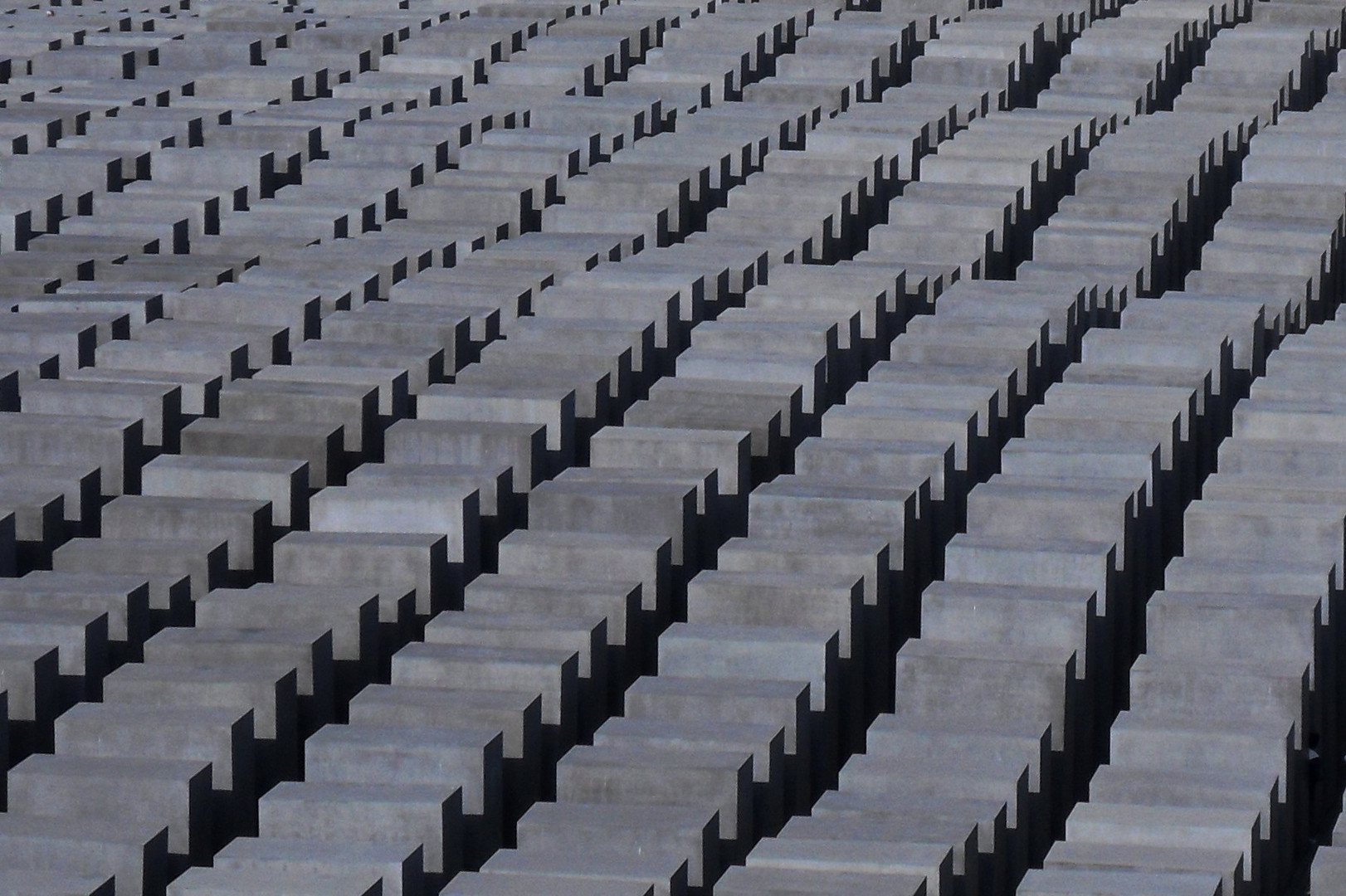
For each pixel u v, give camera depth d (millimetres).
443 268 90812
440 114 114000
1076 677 58250
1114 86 122000
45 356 78938
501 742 52625
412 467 69375
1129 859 46000
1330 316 95000
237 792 52875
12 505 66312
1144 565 67500
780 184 101250
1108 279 89750
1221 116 114250
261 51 135125
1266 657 57281
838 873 45031
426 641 58188
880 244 94188
